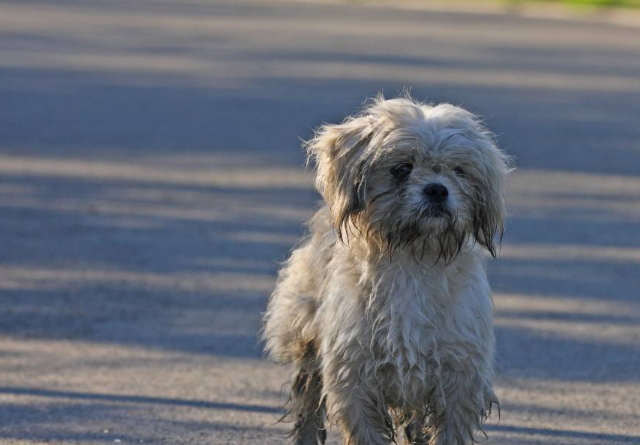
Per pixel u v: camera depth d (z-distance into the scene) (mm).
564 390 10281
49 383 10188
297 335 8766
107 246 14953
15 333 11570
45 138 22016
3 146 21188
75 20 43031
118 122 23875
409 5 54594
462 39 40219
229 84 29141
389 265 8031
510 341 11625
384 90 28141
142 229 15836
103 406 9641
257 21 44938
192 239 15344
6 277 13547
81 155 20578
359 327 7957
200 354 11055
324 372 8125
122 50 35375
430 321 7906
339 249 8242
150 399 9844
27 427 9133
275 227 15977
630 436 9195
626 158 21406
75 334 11594
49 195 17656
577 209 17578
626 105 27453
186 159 20375
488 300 8180
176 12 47562
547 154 21547
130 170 19453
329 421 8305
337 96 27297
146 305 12562
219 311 12406
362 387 8031
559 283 13766
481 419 8227
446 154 8031
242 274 13812
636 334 11906
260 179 18891
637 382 10508
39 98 26641
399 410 8477
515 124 24453
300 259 8844
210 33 40312
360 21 46000
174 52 35156
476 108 26109
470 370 7996
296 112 25188
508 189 18750
